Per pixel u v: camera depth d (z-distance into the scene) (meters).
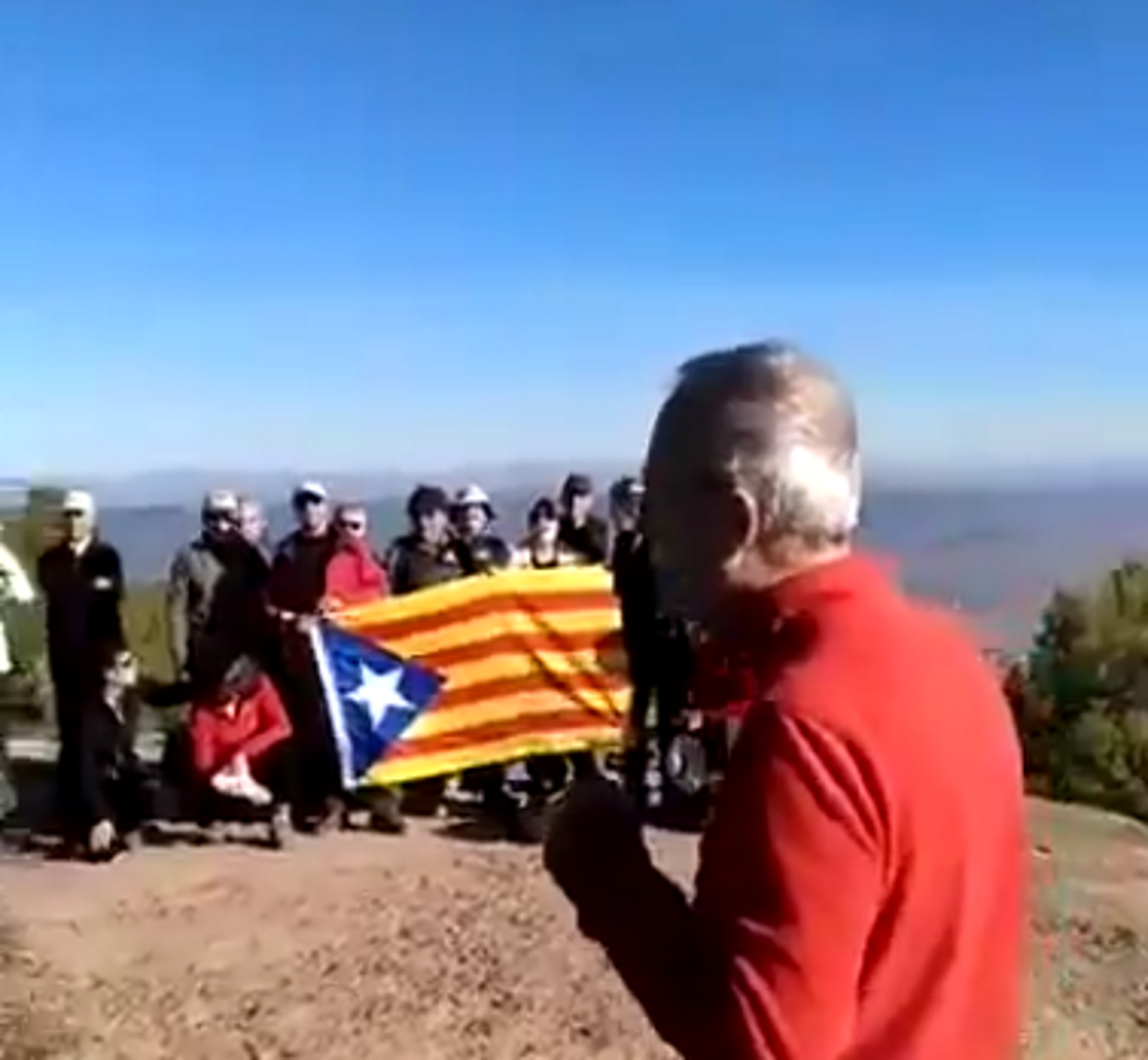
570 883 1.97
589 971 8.08
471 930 8.60
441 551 10.69
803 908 1.79
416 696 10.40
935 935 1.88
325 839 10.25
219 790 10.02
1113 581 14.29
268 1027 7.27
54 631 9.87
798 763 1.84
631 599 10.14
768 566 2.00
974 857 1.94
